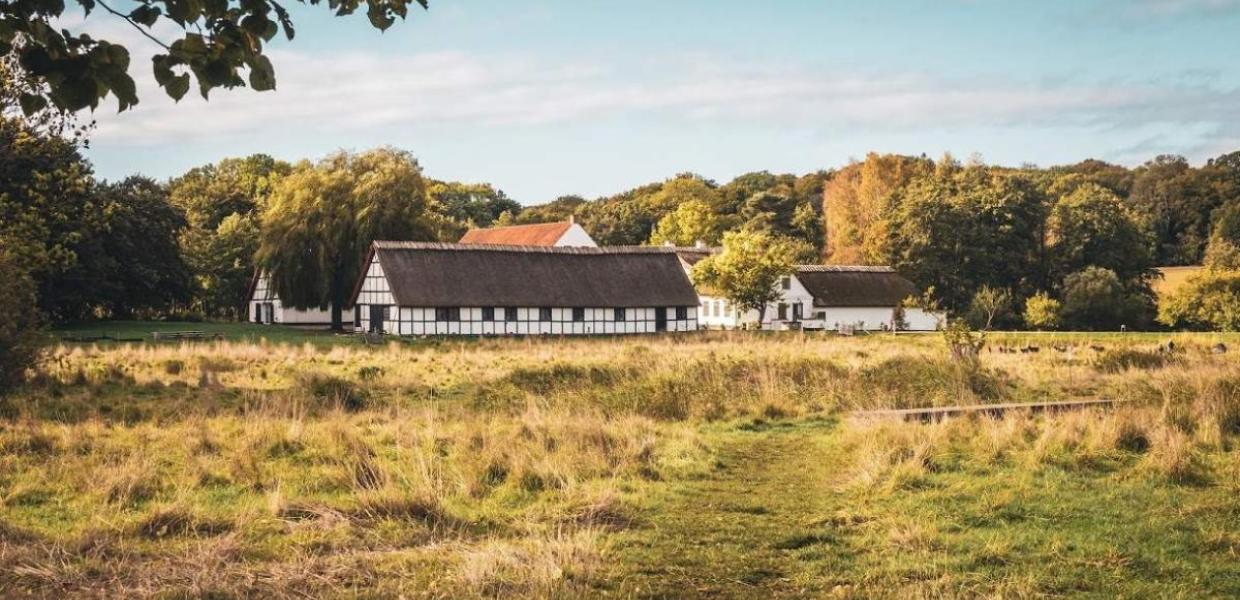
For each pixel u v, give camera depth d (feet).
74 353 102.06
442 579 26.02
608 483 39.11
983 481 38.99
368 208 205.87
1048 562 28.14
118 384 77.25
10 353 67.92
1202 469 40.22
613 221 403.54
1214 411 51.49
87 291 185.06
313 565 27.27
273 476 39.96
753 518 34.53
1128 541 30.19
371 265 197.26
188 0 17.95
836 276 254.06
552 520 33.24
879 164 332.39
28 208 86.48
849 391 69.82
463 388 78.95
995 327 255.91
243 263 273.95
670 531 32.65
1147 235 293.23
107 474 37.58
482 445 46.73
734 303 217.36
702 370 77.05
